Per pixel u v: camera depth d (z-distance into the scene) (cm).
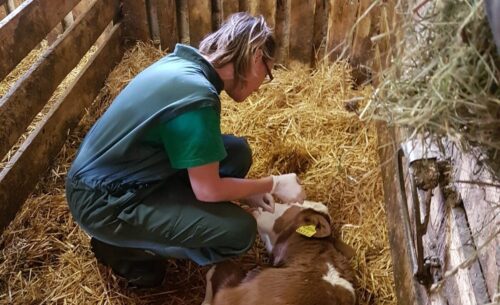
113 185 199
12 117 243
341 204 265
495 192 126
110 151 193
